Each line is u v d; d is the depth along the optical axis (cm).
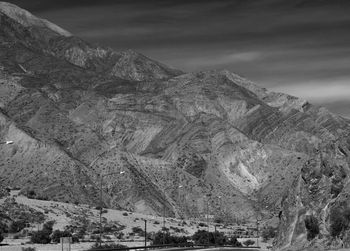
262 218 19875
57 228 12312
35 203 14150
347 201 7488
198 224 16900
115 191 18850
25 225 11925
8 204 13188
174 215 19050
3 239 10431
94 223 13612
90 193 17550
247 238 14438
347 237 7206
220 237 12300
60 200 16312
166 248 10150
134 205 18312
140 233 13188
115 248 8700
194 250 9600
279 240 8381
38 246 9344
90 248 8950
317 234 7669
